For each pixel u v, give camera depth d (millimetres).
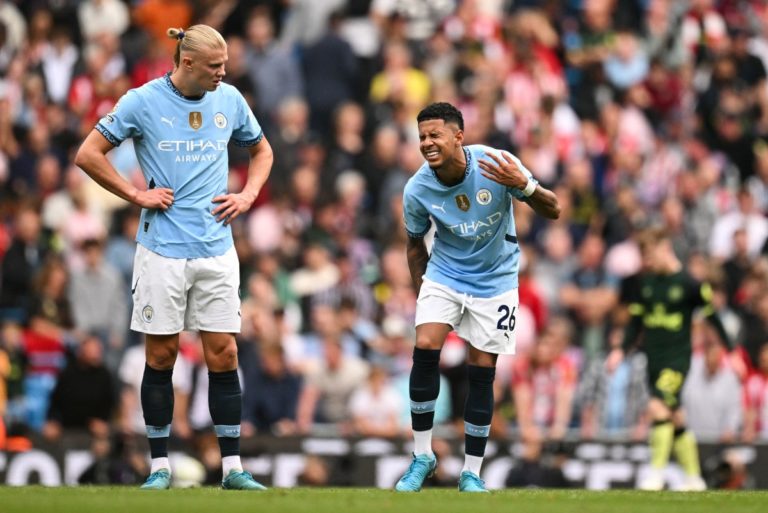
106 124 29297
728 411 51656
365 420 52000
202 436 45812
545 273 60656
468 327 31062
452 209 30453
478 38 72438
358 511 23094
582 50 74188
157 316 29578
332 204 63000
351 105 67938
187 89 29562
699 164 67625
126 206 62156
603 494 28781
